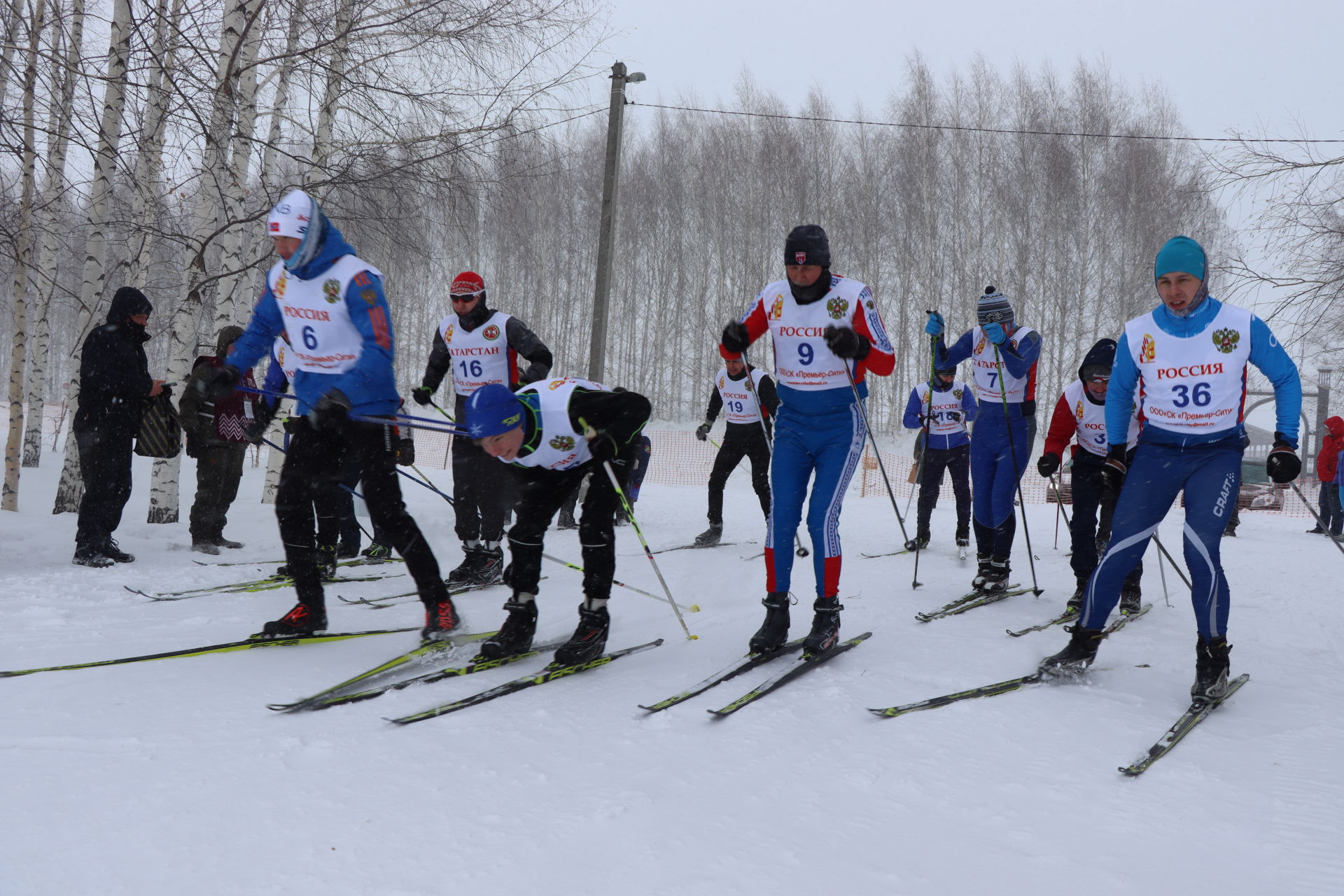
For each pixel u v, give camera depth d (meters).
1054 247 27.89
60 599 3.80
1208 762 2.25
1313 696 2.93
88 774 1.85
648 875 1.53
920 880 1.56
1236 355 2.85
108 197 7.82
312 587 3.12
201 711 2.30
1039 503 13.96
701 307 30.97
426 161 7.44
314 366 3.03
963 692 2.76
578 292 32.44
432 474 12.38
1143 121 27.81
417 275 12.65
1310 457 19.91
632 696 2.65
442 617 3.06
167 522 6.60
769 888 1.50
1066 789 2.03
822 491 3.24
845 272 29.39
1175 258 2.85
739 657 3.17
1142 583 5.40
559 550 6.22
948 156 28.52
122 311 4.83
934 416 6.42
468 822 1.71
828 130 30.44
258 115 7.42
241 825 1.65
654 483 16.58
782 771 2.08
